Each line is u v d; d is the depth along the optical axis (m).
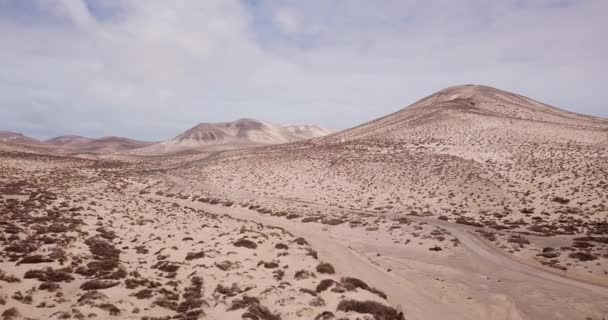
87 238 26.06
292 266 22.41
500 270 28.58
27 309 13.38
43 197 44.22
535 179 60.97
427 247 35.53
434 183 65.00
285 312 15.23
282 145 133.88
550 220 44.38
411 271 28.41
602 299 22.28
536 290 24.03
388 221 46.25
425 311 19.59
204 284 18.31
